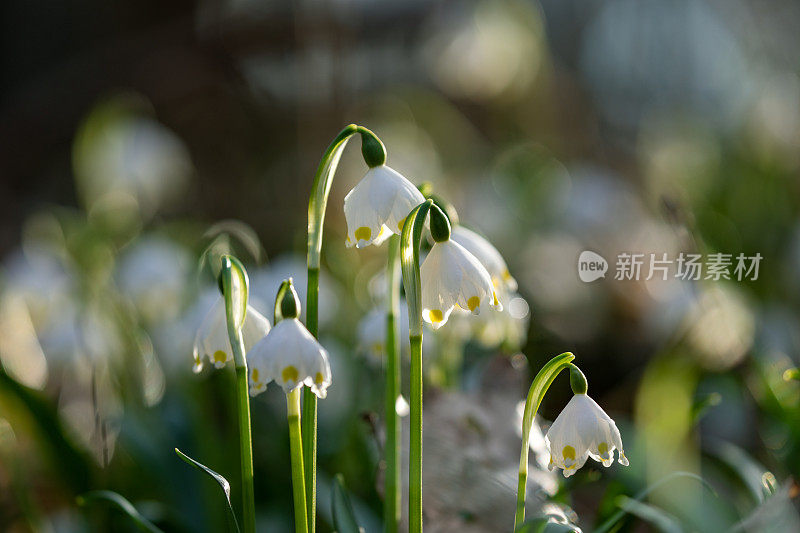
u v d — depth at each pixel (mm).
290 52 2021
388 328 665
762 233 1450
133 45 2406
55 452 813
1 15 2545
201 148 2217
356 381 984
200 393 890
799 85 1854
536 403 617
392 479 662
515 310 800
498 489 725
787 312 1234
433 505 726
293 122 2016
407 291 607
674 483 785
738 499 819
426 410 748
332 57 1972
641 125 2373
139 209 1359
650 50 2465
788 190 1558
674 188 1759
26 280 1126
